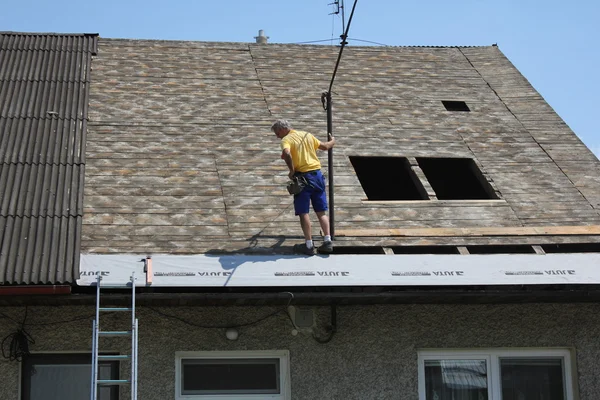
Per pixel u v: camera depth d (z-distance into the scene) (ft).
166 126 42.86
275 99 47.03
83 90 43.01
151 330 32.07
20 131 38.60
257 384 33.19
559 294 32.07
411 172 41.16
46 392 31.81
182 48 52.13
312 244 32.96
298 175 33.53
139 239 33.86
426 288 32.35
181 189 37.76
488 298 32.42
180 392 32.40
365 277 31.58
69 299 30.14
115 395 32.01
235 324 32.65
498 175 41.55
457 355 34.50
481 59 55.52
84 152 37.70
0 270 30.17
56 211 33.63
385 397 33.09
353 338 33.35
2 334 31.19
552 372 34.94
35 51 46.06
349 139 43.55
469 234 35.81
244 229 35.29
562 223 37.65
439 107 48.26
